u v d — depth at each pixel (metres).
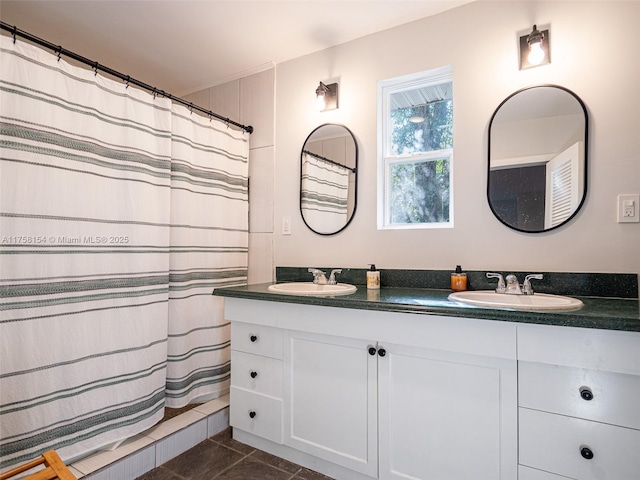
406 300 1.54
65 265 1.55
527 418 1.28
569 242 1.68
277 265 2.51
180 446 1.86
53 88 1.52
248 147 2.63
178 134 2.09
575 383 1.21
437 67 2.00
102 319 1.68
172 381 2.06
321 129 2.35
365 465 1.57
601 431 1.18
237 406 1.94
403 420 1.49
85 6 1.90
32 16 1.97
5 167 1.39
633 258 1.57
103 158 1.70
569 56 1.69
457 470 1.38
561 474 1.23
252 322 1.86
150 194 1.89
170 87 2.87
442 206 2.08
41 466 1.46
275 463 1.79
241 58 2.46
